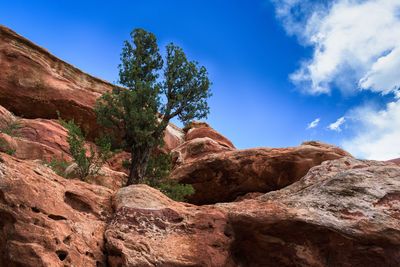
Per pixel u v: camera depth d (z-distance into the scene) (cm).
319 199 904
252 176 1867
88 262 748
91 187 962
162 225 865
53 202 782
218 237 846
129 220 854
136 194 928
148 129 1623
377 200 869
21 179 744
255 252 902
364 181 920
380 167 972
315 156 1812
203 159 1947
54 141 1973
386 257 812
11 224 694
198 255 804
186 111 1742
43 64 2409
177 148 2397
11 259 655
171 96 1745
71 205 857
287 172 1827
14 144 1706
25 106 2231
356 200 873
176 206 948
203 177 1931
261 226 877
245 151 1917
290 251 876
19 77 2248
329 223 830
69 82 2467
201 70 1792
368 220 825
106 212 900
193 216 893
